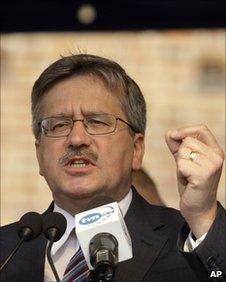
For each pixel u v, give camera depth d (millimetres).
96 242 6031
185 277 7008
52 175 7316
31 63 14797
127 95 7574
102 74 7508
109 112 7375
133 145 7664
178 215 7621
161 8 12195
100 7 12289
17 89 14867
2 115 14883
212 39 14562
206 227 6477
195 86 14555
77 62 7535
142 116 7746
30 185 14781
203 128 6512
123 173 7438
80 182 7188
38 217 6676
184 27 12289
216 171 6348
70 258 7277
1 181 14797
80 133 7199
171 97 14578
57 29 12531
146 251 7184
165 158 14445
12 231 7805
